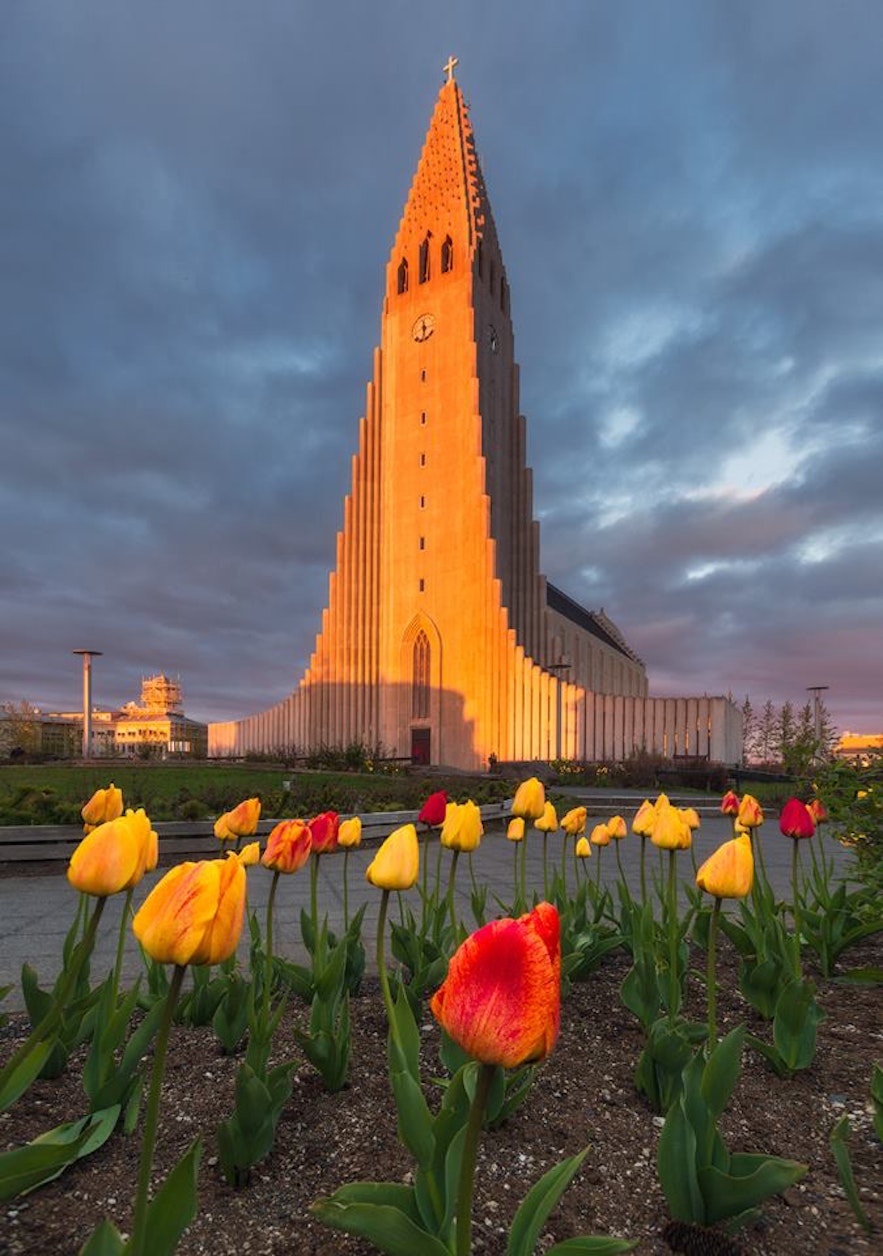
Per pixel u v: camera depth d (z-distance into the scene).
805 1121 2.91
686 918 4.43
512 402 63.72
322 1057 2.97
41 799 11.23
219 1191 2.36
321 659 61.59
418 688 56.25
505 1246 2.04
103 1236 1.54
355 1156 2.55
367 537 61.00
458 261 57.34
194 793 16.69
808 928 5.03
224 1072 3.21
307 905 7.95
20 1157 1.81
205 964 1.46
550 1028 1.24
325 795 14.78
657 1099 2.95
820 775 6.11
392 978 4.18
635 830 4.48
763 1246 2.12
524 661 50.31
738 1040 2.31
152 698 181.25
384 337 62.34
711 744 45.62
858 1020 3.98
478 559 53.38
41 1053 2.02
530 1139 2.68
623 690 87.06
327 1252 2.05
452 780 26.75
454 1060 2.91
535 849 13.36
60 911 7.54
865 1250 2.13
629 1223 2.23
